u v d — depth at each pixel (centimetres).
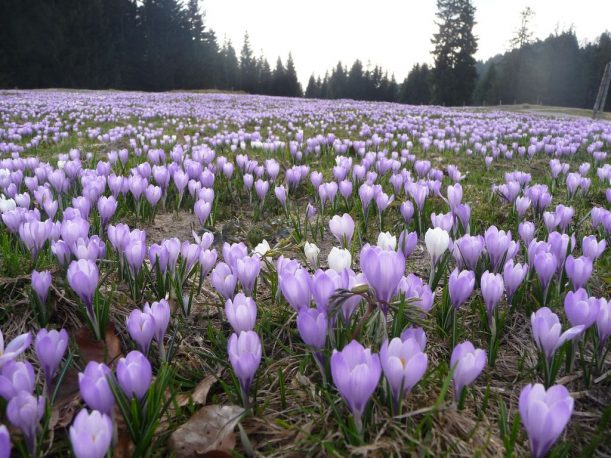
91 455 21
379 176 105
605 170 103
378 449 27
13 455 27
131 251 43
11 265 47
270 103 450
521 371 37
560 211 59
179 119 266
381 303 31
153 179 94
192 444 28
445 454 27
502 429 28
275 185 92
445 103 1405
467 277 35
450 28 1377
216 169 104
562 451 27
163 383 28
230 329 43
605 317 34
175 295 47
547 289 43
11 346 27
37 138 160
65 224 45
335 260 36
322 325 28
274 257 56
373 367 24
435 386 33
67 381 34
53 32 1020
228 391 31
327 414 30
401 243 45
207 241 47
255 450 29
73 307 43
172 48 1384
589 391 35
